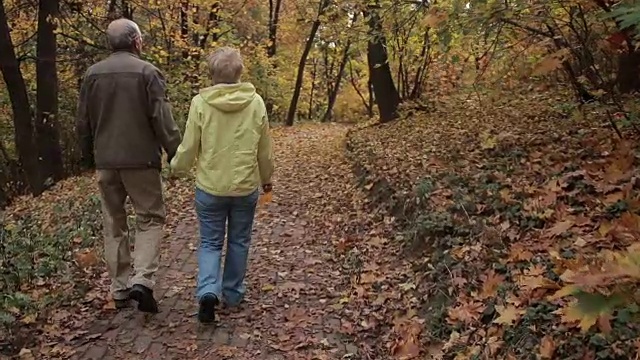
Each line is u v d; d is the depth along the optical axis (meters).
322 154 14.60
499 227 5.21
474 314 4.05
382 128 14.84
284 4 28.84
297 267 6.20
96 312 4.93
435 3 6.93
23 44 16.25
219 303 5.11
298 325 4.73
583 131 7.38
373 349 4.33
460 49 7.54
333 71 34.66
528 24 6.21
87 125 4.76
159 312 4.95
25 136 13.53
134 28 4.79
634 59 7.60
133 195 4.80
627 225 4.10
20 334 4.45
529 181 6.18
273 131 23.81
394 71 17.83
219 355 4.25
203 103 4.64
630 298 2.38
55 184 13.73
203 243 4.81
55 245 6.71
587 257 3.80
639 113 6.19
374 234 6.88
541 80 10.53
